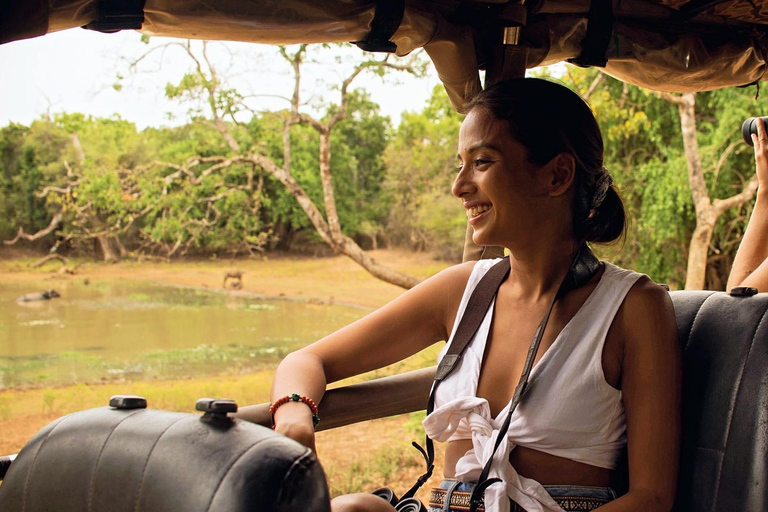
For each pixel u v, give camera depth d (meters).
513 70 2.13
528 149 1.50
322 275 40.81
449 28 2.04
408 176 44.47
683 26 2.37
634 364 1.44
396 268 40.28
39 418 11.47
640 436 1.40
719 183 13.88
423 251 44.75
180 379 14.70
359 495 1.37
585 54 2.25
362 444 8.24
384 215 49.28
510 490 1.41
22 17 1.44
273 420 1.48
